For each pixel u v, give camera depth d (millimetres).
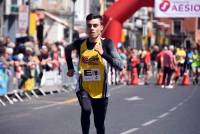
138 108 24688
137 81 42438
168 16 43812
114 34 42656
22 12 35500
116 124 19219
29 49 29297
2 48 26516
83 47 12508
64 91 34250
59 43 41344
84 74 12445
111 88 37500
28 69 28531
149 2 43406
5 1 47031
